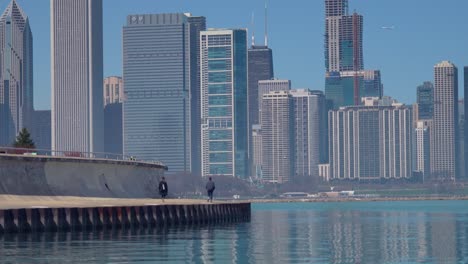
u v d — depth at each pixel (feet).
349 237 449.89
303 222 634.43
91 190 531.09
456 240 431.02
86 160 530.68
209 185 538.88
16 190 483.51
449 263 324.80
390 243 411.95
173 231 444.14
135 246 362.94
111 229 435.53
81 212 422.82
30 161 494.18
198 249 360.07
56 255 327.67
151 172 622.54
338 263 322.34
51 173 507.71
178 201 547.49
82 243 369.09
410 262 327.67
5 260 313.12
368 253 359.46
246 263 319.06
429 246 394.93
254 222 602.03
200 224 502.79
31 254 329.93
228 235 435.53
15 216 398.83
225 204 541.34
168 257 329.93
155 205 463.01
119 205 445.78
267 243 400.26
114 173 561.84
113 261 314.76
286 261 327.47
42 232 409.28
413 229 531.50
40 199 488.44
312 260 331.36
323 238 441.27
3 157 480.23
